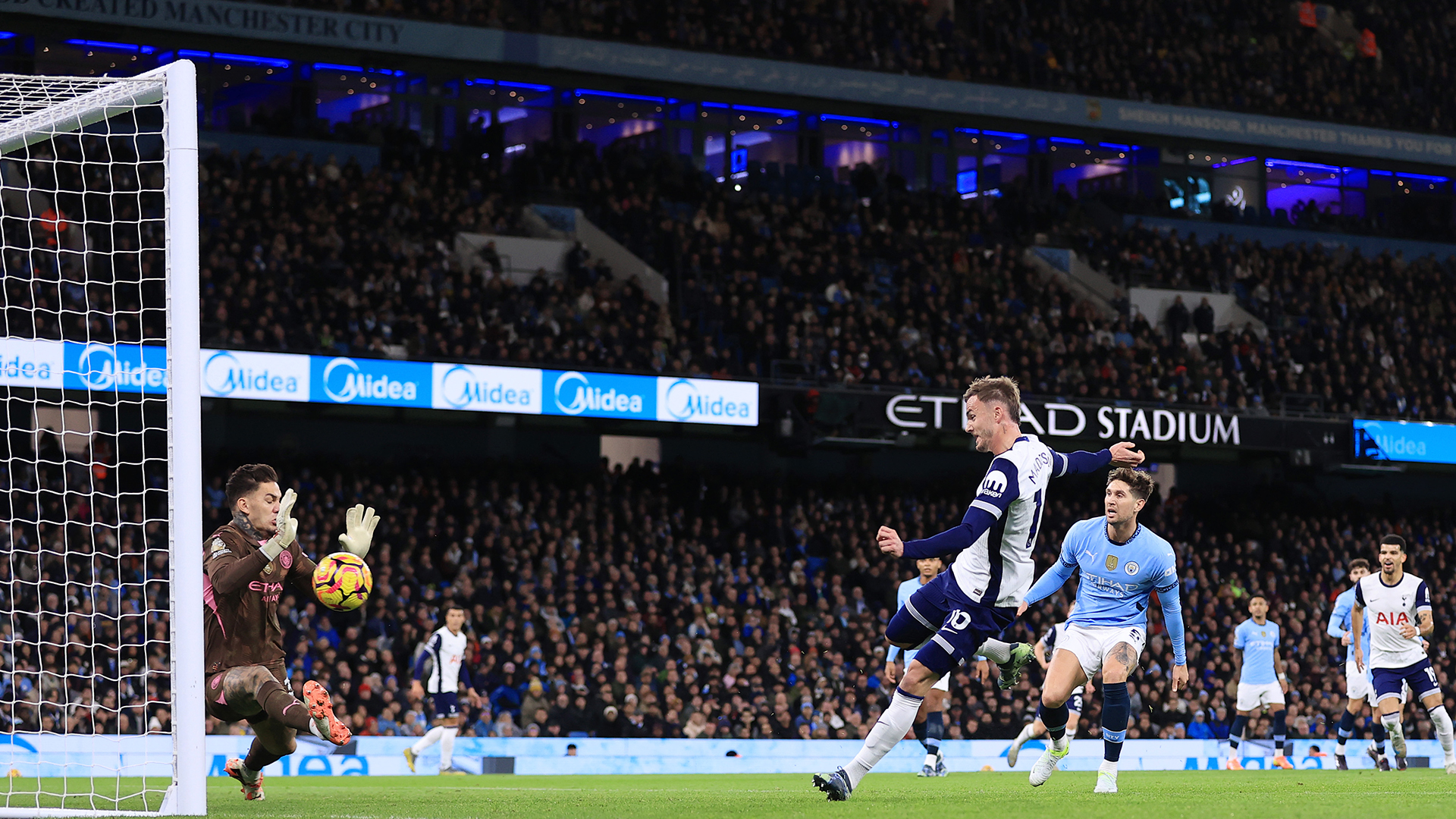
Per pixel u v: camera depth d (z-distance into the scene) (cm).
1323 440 2906
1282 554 2966
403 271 2583
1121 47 3494
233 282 2389
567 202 3002
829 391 2608
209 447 2544
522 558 2338
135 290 2416
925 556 636
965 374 2873
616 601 2352
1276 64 3656
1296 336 3250
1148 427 2769
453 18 2833
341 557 716
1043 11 3500
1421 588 1341
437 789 1202
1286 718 2391
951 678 2241
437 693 1664
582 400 2439
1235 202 3678
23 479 2169
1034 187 3547
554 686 2088
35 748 1391
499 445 2820
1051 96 3356
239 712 691
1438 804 673
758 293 2942
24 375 1928
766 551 2603
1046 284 3203
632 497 2672
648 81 3025
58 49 2598
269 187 2598
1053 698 869
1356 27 3806
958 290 3125
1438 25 3894
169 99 683
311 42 2688
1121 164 3612
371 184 2748
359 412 2586
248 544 679
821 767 2064
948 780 1263
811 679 2280
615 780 1625
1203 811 612
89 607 2016
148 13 2539
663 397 2508
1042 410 2689
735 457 3003
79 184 2448
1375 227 3716
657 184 3119
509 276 2880
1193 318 3294
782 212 3159
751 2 3219
